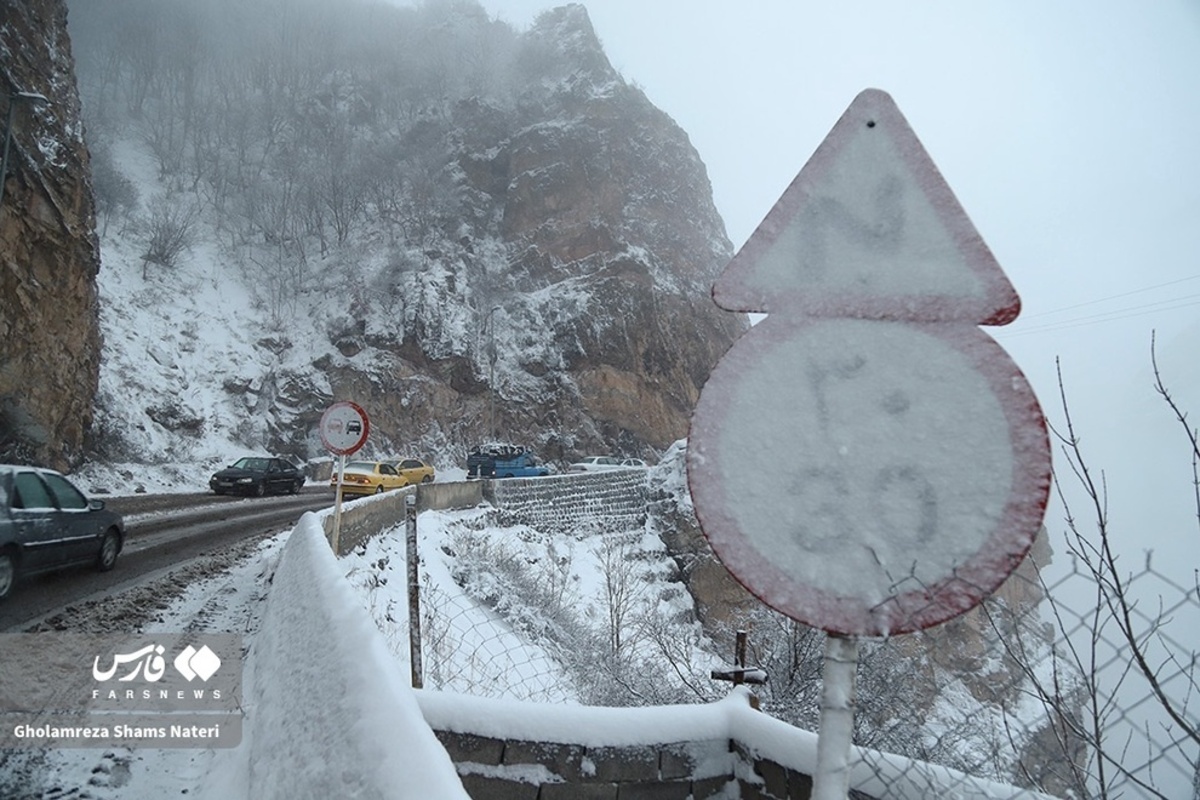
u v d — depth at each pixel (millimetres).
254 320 45562
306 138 64562
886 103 1532
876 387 1392
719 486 1440
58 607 7227
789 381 1444
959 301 1376
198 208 53125
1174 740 1588
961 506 1296
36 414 21891
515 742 2971
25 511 7824
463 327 48062
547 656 9711
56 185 23156
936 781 2209
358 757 2074
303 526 7230
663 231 60938
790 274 1495
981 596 1256
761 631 8125
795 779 2703
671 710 3059
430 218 56688
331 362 44094
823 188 1522
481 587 12516
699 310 59156
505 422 46969
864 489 1360
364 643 2725
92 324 25844
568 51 71188
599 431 48625
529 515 22156
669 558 22375
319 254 53000
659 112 69250
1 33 21250
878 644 4238
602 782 2949
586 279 54562
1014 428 1284
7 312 20828
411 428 43406
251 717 4012
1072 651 1831
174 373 37094
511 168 60969
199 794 3580
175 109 64062
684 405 53500
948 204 1437
